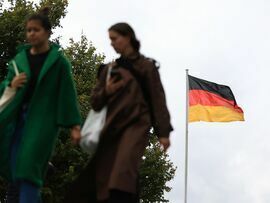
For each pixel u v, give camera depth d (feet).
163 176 89.04
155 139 86.22
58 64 19.48
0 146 19.22
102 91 18.01
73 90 19.62
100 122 17.92
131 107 17.69
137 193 17.63
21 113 19.25
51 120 19.11
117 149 17.46
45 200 78.33
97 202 17.66
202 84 82.17
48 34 19.58
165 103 17.94
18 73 19.29
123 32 18.35
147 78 18.06
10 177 19.42
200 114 81.61
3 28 81.56
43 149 18.66
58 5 85.76
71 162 80.74
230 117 82.02
